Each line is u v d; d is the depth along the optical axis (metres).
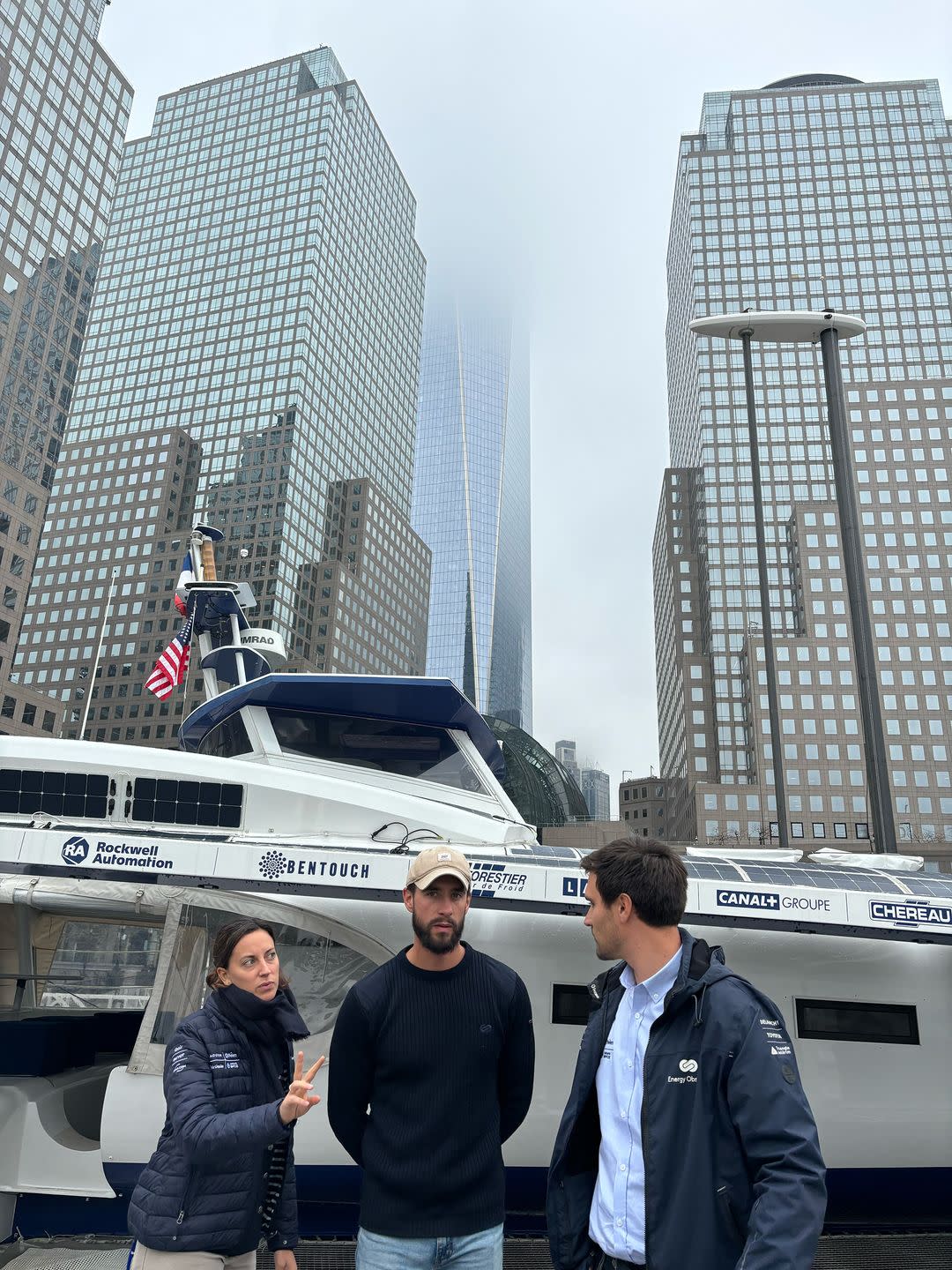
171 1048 2.78
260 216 123.62
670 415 140.12
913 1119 4.52
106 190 90.31
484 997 2.79
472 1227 2.61
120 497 111.75
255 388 113.38
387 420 138.38
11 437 75.94
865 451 100.38
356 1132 2.81
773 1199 1.93
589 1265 2.28
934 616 92.19
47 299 81.25
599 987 2.55
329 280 121.62
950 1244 4.55
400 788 5.74
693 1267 2.02
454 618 191.12
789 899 4.22
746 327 12.89
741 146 119.94
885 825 9.52
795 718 89.94
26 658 107.94
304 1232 4.64
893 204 114.81
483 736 6.27
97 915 6.74
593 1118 2.45
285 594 102.50
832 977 4.69
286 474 106.69
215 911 4.75
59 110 84.00
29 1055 5.40
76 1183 4.43
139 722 99.38
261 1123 2.47
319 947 4.72
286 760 5.68
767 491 103.31
